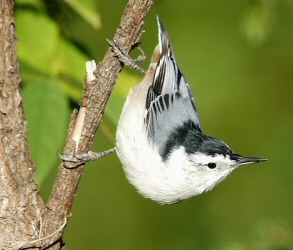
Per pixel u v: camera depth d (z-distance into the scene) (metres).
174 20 15.23
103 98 8.59
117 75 8.60
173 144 9.90
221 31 15.21
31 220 8.47
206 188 10.14
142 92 10.13
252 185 14.45
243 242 12.61
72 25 10.35
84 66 10.09
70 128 8.65
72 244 14.25
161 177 9.84
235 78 15.07
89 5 9.23
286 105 15.17
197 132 10.16
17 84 8.34
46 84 9.40
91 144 8.73
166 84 10.52
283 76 15.16
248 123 15.02
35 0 10.08
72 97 9.72
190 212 14.45
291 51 14.95
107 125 9.92
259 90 15.11
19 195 8.39
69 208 8.68
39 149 9.06
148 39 14.95
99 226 14.40
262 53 15.11
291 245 12.00
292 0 13.43
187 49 15.04
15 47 8.31
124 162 9.98
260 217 14.02
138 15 8.51
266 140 14.95
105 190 14.48
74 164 8.59
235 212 14.33
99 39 14.45
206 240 13.96
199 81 14.91
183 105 10.45
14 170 8.34
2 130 8.26
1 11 8.15
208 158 9.91
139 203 14.49
